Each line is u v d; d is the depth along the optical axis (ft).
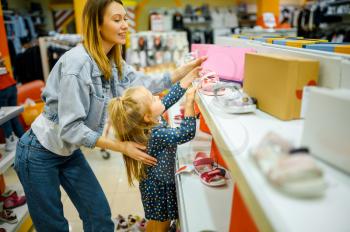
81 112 4.49
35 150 5.00
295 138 2.81
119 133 4.84
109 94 5.38
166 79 5.96
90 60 4.71
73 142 4.60
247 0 24.14
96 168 11.23
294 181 1.95
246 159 2.45
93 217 5.72
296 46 4.62
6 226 6.78
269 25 12.41
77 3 17.75
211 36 23.20
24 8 29.63
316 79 3.35
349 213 1.85
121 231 7.35
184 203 4.38
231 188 4.80
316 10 21.62
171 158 5.11
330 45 4.12
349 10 19.39
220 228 3.86
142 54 15.40
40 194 5.12
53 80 4.82
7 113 7.22
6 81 10.37
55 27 30.60
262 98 3.72
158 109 4.83
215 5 23.98
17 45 24.35
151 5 23.43
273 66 3.42
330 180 2.22
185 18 23.03
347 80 3.08
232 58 5.43
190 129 4.87
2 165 6.70
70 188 5.67
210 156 5.72
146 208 5.39
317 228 1.74
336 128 2.34
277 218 1.80
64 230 5.46
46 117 4.96
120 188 9.82
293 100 3.30
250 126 3.18
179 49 16.02
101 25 4.71
